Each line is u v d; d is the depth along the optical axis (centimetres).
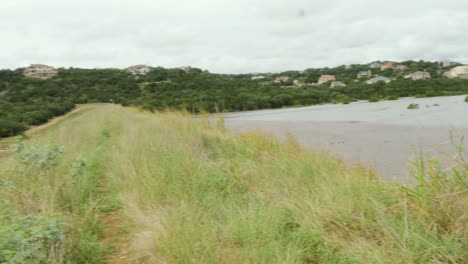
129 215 404
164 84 6431
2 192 421
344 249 309
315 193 424
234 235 345
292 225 378
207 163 639
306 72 12838
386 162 812
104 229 407
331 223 360
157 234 331
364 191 410
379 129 1570
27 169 499
